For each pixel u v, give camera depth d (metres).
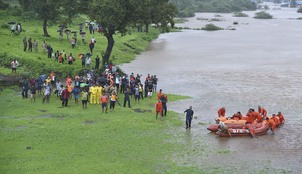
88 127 31.69
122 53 71.25
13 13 81.81
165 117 35.75
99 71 50.38
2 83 42.62
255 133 31.45
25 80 39.47
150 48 85.94
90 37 76.00
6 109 35.72
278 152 27.89
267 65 65.56
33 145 27.42
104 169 23.95
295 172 24.42
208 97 43.94
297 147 28.97
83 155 26.16
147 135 30.70
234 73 58.25
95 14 50.22
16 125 31.34
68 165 24.33
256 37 111.56
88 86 40.75
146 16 51.44
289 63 67.69
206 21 168.00
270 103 41.38
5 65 47.59
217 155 27.08
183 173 23.89
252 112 33.69
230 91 46.75
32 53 53.78
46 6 64.88
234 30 132.75
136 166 24.75
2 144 27.30
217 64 66.31
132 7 50.38
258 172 24.30
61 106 37.50
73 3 55.06
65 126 31.64
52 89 43.00
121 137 29.91
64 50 56.97
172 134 31.31
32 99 39.25
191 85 50.03
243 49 86.44
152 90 44.50
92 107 37.72
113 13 49.78
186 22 161.75
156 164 25.22
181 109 39.22
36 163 24.38
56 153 26.22
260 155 27.27
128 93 38.28
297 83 51.19
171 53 78.75
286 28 140.75
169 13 53.38
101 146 27.91
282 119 34.56
